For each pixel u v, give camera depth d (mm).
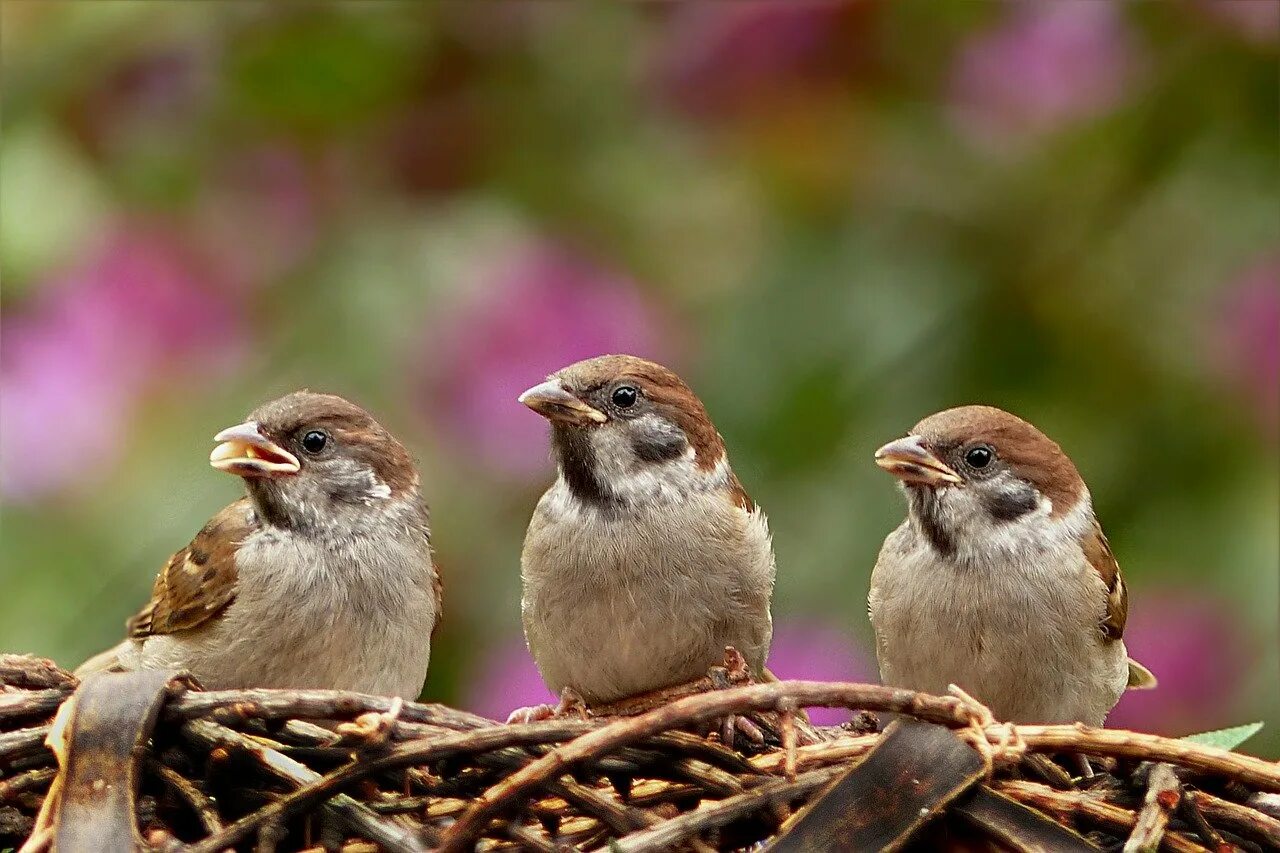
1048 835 6848
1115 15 11414
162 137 11617
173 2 11492
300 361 11414
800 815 6848
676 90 11789
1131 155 11422
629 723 6895
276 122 11688
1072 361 11391
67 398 11148
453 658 11023
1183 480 11078
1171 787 7035
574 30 11883
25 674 7836
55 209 11422
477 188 11828
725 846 7098
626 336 11555
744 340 11438
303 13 11570
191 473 11195
